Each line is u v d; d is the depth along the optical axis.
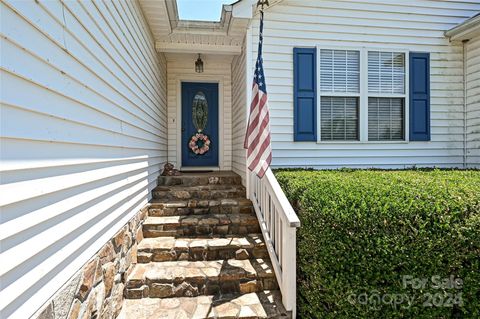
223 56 5.79
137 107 3.32
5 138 1.19
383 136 4.73
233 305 2.64
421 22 4.78
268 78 4.48
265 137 3.22
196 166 6.36
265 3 3.65
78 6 1.82
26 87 1.32
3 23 1.18
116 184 2.52
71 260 1.69
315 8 4.54
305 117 4.55
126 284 2.75
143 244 3.27
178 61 6.11
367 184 2.83
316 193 2.69
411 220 2.26
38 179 1.40
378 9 4.67
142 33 3.66
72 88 1.74
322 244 2.39
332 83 4.60
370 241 2.26
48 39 1.49
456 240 2.21
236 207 4.06
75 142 1.77
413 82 4.77
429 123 4.83
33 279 1.34
